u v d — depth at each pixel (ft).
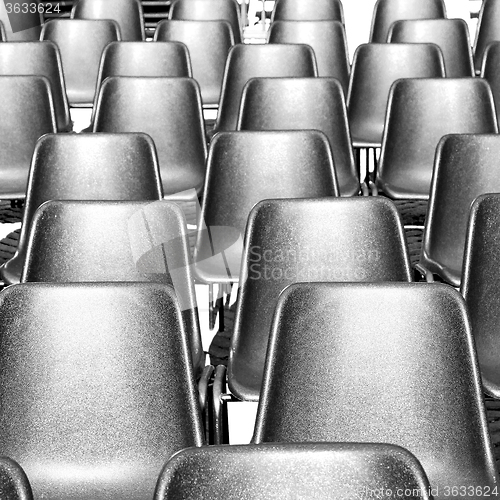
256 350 9.89
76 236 9.83
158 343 7.91
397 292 7.72
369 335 7.73
